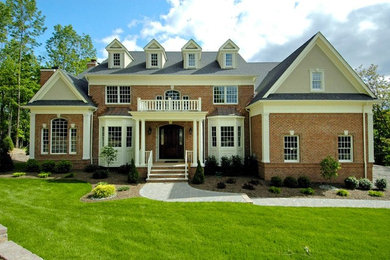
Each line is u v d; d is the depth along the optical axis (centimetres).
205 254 517
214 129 1703
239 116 1667
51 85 1672
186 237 601
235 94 1798
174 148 1805
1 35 2669
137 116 1477
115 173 1512
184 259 495
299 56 1449
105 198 971
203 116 1493
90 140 1691
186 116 1485
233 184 1263
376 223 730
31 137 1633
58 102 1647
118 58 1856
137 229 647
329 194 1126
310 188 1161
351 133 1415
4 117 3522
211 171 1534
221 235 616
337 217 780
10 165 1564
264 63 2214
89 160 1664
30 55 3041
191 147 1766
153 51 1845
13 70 2802
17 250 480
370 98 1418
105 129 1644
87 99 1709
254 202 970
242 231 644
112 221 706
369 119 1416
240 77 1778
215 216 762
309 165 1409
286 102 1412
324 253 533
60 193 1034
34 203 880
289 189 1198
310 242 587
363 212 841
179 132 1809
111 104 1764
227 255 515
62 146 1652
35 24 2814
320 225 703
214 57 2059
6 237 541
